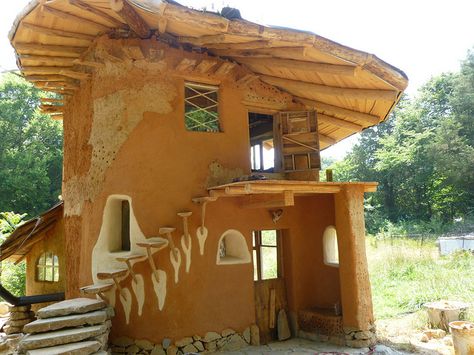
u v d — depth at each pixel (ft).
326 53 19.40
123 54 24.54
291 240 29.76
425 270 46.62
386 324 31.12
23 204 83.10
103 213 24.18
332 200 29.63
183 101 25.75
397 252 54.49
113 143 24.44
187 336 23.77
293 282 29.45
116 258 21.45
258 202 25.67
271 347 25.85
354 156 140.46
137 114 24.57
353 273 25.72
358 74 21.84
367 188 27.48
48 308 19.36
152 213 23.88
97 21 22.75
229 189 22.40
